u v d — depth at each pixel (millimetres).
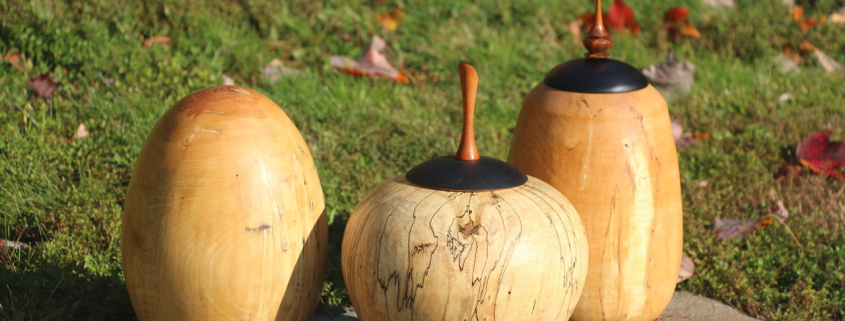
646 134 2115
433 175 1854
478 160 1898
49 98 3518
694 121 4125
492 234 1717
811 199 3400
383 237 1777
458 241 1710
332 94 4004
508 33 4852
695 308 2730
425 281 1719
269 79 4035
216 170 1820
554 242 1779
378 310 1811
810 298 2707
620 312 2193
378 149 3611
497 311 1729
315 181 2045
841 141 3703
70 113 3461
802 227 3145
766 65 4887
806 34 5262
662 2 5547
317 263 2037
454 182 1820
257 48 4258
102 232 2715
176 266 1858
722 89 4473
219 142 1829
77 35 3922
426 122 3848
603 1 5402
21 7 3902
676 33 5160
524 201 1805
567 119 2117
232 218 1832
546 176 2156
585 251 1887
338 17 4672
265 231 1865
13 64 3658
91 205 2844
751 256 2957
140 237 1893
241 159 1837
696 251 3006
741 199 3412
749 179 3562
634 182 2096
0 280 2371
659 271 2193
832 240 3066
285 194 1904
